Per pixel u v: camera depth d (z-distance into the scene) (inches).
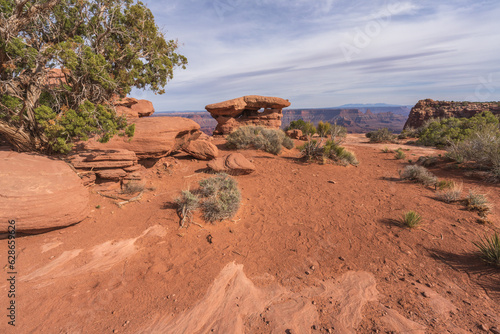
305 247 211.3
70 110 267.3
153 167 394.9
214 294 155.5
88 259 188.1
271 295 154.9
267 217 268.2
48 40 318.3
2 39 252.7
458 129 817.5
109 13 330.0
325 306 143.5
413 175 392.8
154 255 196.5
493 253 172.6
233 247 211.5
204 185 296.7
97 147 338.0
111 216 255.3
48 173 240.2
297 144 729.6
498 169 373.1
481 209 260.7
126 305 146.2
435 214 260.8
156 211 265.6
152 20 367.2
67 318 135.6
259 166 470.3
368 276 170.1
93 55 288.5
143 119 437.4
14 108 278.1
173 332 127.4
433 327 122.7
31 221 202.1
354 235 227.6
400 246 204.7
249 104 991.0
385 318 131.1
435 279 162.7
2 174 215.0
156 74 379.2
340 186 371.2
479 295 145.3
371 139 1003.3
